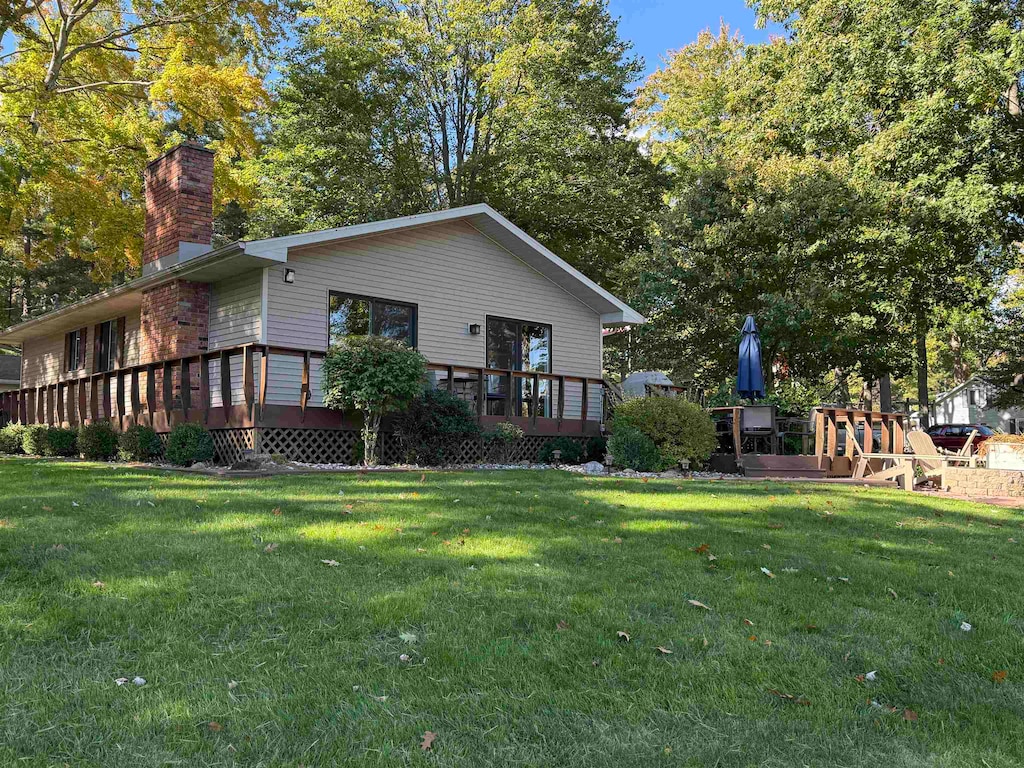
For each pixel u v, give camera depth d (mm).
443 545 4617
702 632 3186
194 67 17016
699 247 19672
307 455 11008
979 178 18406
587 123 25031
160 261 13039
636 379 17062
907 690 2701
